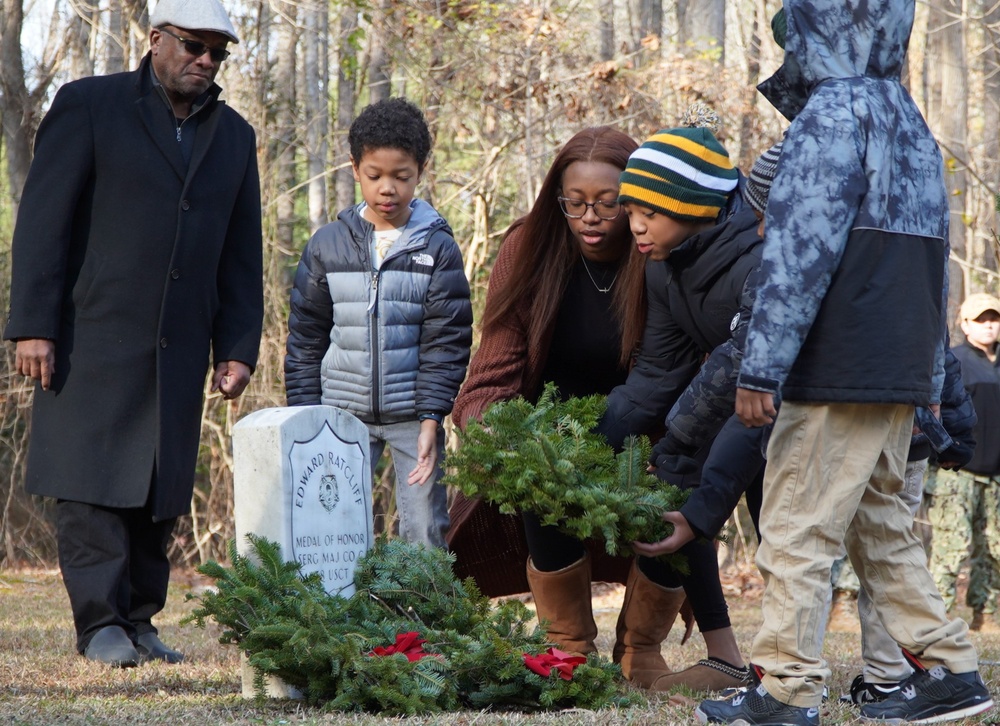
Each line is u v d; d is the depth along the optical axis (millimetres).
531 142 15758
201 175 6602
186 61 6418
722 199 5012
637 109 16109
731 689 5129
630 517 4801
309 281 6734
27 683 5586
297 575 5305
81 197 6488
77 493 6391
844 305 4102
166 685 5633
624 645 5902
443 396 6617
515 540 6207
